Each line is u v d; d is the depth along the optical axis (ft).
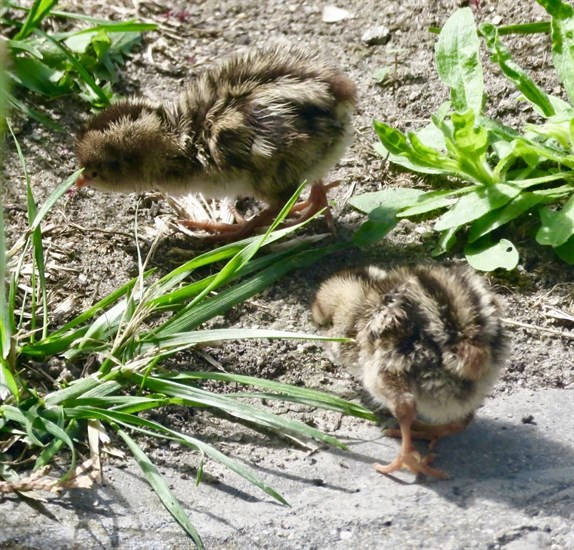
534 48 31.12
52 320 24.18
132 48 32.60
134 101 28.07
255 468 20.53
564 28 27.25
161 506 19.26
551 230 25.57
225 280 24.47
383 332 20.38
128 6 34.27
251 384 21.48
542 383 23.17
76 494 19.36
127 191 27.61
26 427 19.95
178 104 27.37
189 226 27.55
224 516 19.04
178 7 34.76
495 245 25.86
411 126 30.09
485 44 31.53
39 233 23.06
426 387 20.18
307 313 24.97
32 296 23.02
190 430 21.67
